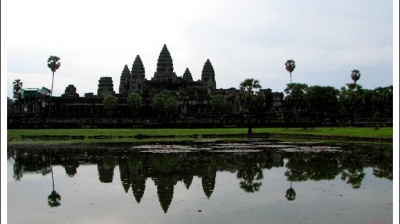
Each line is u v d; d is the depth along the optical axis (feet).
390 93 367.04
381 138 198.90
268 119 410.52
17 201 75.92
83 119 376.68
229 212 67.05
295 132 258.98
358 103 358.43
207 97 514.27
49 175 103.35
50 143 196.44
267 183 91.25
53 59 406.21
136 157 137.69
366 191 81.97
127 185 89.71
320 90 383.65
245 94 315.78
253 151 156.35
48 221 63.16
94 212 67.97
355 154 144.05
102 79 577.02
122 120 380.37
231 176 100.48
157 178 98.02
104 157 138.10
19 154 148.97
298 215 64.90
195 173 104.88
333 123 358.02
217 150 160.04
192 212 67.36
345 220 62.18
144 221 62.80
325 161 126.11
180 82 590.55
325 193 80.38
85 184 91.35
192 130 289.33
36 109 463.01
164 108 455.22
